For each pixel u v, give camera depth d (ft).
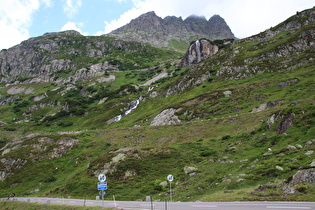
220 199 92.58
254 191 92.84
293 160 117.08
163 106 449.48
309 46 453.99
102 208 95.45
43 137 342.03
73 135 349.20
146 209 89.66
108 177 172.65
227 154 169.07
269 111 237.45
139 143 283.59
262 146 160.76
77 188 175.22
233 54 538.06
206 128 264.72
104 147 297.53
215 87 427.74
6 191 241.76
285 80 350.64
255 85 370.32
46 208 122.21
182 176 152.05
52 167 271.90
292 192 81.66
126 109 535.19
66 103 642.63
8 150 332.39
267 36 577.84
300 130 152.87
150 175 163.84
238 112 298.15
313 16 547.08
